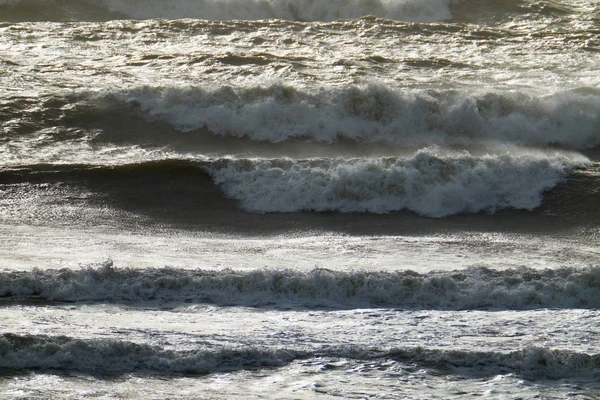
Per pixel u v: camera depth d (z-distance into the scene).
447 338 26.09
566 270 33.12
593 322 28.42
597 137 63.03
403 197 50.59
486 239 44.12
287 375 22.59
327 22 89.00
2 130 56.72
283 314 28.73
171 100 61.66
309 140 60.22
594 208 50.97
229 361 23.38
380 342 25.33
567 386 22.56
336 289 31.06
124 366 22.92
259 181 50.81
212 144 59.03
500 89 66.38
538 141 62.38
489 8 96.19
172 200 48.91
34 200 46.78
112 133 58.62
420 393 21.62
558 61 76.88
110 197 48.44
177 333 25.64
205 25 82.94
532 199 51.69
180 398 20.83
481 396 21.58
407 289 31.20
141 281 30.75
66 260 34.75
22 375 22.05
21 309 27.94
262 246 40.12
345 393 21.44
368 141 60.62
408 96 62.81
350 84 65.75
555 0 100.31
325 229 46.25
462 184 51.69
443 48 80.12
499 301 30.97
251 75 67.81
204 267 34.31
